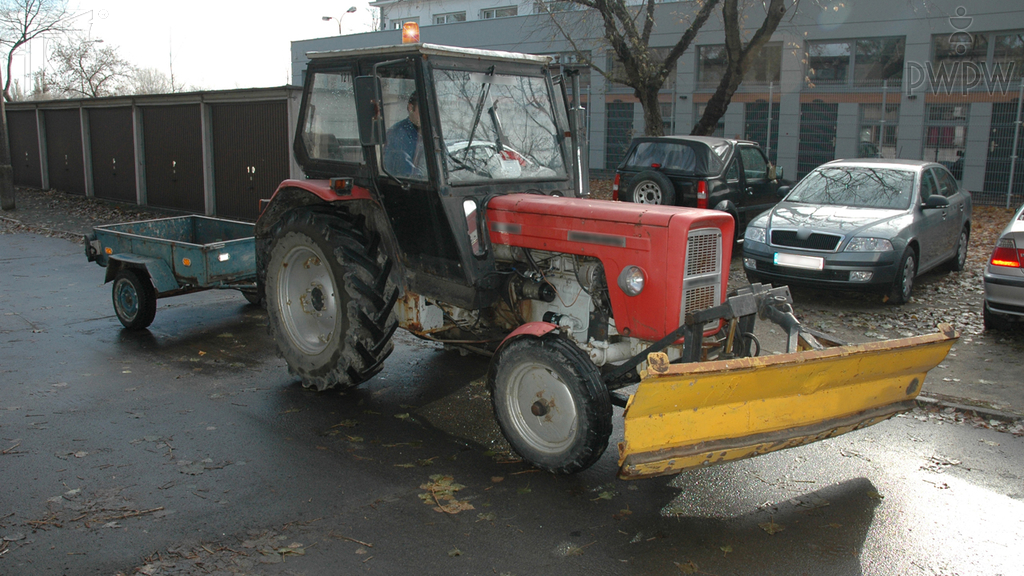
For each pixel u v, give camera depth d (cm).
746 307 392
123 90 3700
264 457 438
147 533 349
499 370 429
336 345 511
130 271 691
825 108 2012
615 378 419
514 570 323
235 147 1476
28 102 2102
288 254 546
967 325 740
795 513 376
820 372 379
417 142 459
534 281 463
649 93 1355
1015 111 1741
